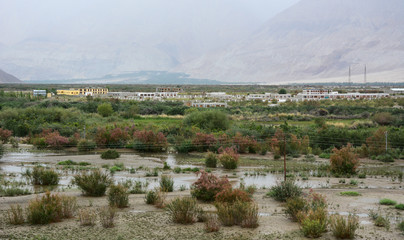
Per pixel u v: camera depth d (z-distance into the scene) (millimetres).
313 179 33469
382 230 17812
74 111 93500
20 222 18656
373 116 87500
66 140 55438
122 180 32125
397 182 31953
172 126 69062
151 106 114625
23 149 53219
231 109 111375
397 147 53688
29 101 124875
